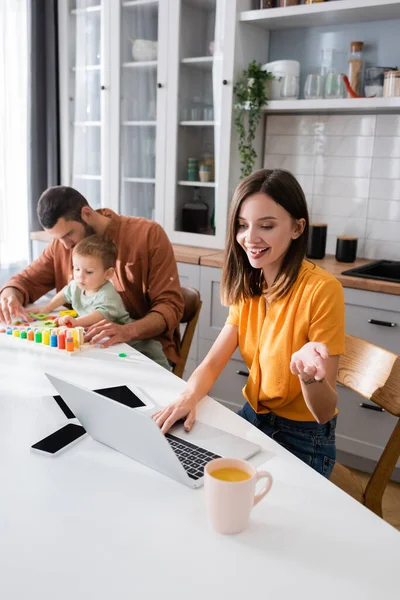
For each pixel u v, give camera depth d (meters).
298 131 2.99
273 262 1.42
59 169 3.49
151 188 3.22
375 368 1.39
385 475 1.32
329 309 1.33
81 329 1.70
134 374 1.46
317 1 2.60
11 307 1.98
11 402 1.26
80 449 1.06
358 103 2.54
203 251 2.96
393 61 2.70
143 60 3.09
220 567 0.75
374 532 0.83
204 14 2.85
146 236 2.08
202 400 1.32
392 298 2.31
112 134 3.26
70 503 0.89
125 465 1.01
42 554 0.77
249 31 2.84
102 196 3.37
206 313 2.84
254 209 1.30
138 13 3.07
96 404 1.00
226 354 1.49
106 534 0.81
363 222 2.90
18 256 3.43
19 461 1.01
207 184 2.98
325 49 2.84
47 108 3.39
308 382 1.11
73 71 3.34
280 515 0.87
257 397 1.45
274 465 1.03
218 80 2.85
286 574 0.74
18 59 3.26
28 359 1.56
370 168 2.83
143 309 2.16
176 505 0.89
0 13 3.12
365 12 2.54
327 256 2.95
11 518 0.85
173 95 3.01
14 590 0.70
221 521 0.81
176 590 0.70
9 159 3.30
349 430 2.48
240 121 2.90
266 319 1.44
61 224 1.96
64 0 3.26
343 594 0.70
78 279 1.93
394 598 0.70
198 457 1.04
